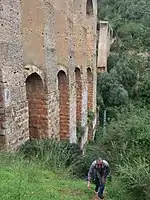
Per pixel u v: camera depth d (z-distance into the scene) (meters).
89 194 10.78
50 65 16.67
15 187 8.36
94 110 31.36
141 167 11.10
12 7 12.59
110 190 11.80
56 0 19.06
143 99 41.09
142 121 17.31
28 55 15.23
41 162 12.36
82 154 18.30
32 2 15.29
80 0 23.73
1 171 9.46
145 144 15.04
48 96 16.36
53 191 9.45
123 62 47.22
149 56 50.12
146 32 55.88
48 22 16.17
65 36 19.53
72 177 13.09
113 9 66.31
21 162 11.15
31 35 15.38
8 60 12.30
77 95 25.05
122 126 17.80
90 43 29.41
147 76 43.16
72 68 20.94
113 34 58.50
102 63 45.47
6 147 12.16
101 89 39.78
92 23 29.55
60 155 14.09
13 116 12.75
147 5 64.06
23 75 13.73
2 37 11.83
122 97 39.09
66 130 20.50
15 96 12.95
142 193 10.57
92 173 11.01
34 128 16.48
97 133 31.31
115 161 15.09
